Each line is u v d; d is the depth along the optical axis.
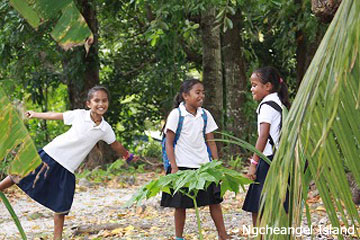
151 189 3.32
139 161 15.14
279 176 2.04
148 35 8.66
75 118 5.53
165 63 13.73
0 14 11.58
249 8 8.90
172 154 5.16
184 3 9.15
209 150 5.38
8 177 5.39
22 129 2.48
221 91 13.90
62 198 5.33
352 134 1.86
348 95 1.85
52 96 16.44
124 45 15.79
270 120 4.54
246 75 14.42
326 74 1.90
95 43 13.84
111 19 14.93
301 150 1.95
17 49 13.12
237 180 3.32
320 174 1.91
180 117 5.15
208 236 5.70
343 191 1.91
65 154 5.40
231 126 14.02
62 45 2.71
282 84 4.73
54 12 2.70
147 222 6.67
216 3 8.32
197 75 19.03
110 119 15.98
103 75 16.66
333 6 3.10
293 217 2.01
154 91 15.27
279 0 8.10
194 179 3.17
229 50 13.94
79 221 7.09
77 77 13.50
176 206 5.05
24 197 9.49
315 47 13.19
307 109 1.95
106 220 7.05
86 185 10.73
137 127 16.23
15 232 6.56
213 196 5.12
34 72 14.23
